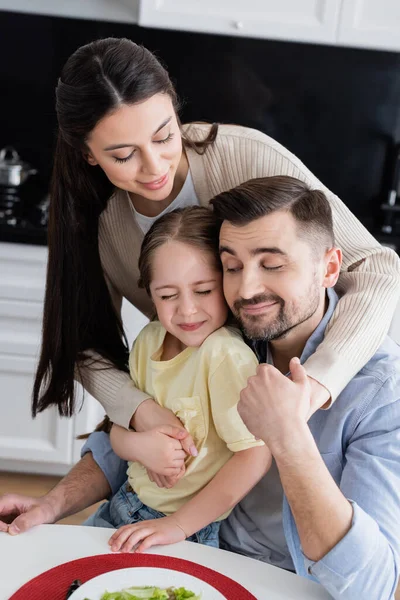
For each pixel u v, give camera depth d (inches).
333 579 42.6
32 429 109.7
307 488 42.4
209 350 52.5
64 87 51.8
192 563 46.2
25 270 103.6
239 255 48.6
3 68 118.6
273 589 44.5
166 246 52.9
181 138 56.1
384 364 51.4
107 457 59.9
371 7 100.5
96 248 60.1
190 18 101.3
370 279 54.7
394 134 119.3
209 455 53.7
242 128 60.0
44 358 60.6
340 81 117.7
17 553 46.7
